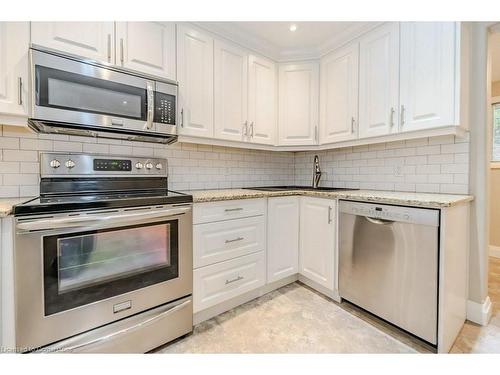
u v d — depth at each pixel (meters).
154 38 1.66
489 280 2.36
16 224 1.05
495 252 3.00
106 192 1.72
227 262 1.79
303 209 2.19
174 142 1.95
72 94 1.36
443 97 1.56
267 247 2.03
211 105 1.96
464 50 1.56
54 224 1.11
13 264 1.05
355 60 2.05
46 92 1.29
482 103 1.65
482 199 1.66
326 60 2.29
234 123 2.11
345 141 2.15
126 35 1.55
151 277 1.42
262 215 1.99
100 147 1.77
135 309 1.36
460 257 1.57
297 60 2.39
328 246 1.96
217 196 1.71
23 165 1.51
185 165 2.18
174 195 1.58
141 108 1.60
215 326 1.66
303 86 2.39
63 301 1.15
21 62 1.25
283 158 2.93
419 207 1.40
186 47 1.81
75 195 1.59
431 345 1.43
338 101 2.19
